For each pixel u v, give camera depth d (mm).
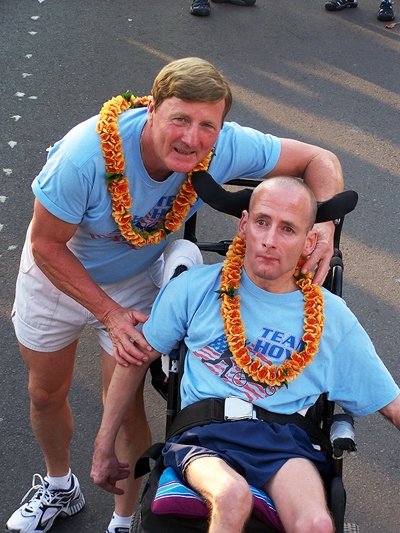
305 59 7008
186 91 2256
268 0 8102
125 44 7055
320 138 5887
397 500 3361
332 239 2605
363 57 7129
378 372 2436
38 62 6691
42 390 2918
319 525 2104
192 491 2215
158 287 2904
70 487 3201
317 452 2365
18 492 3326
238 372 2404
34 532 3156
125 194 2477
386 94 6551
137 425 2889
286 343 2416
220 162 2652
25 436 3562
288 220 2332
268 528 2238
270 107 6230
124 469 2670
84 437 3586
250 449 2320
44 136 5707
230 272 2475
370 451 3574
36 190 2467
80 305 2754
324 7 8016
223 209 2551
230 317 2422
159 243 2695
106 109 2453
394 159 5723
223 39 7254
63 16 7531
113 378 2619
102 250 2678
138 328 2771
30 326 2803
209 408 2379
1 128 5762
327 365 2418
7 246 4680
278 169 2785
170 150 2352
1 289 4379
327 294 2479
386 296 4484
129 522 3027
